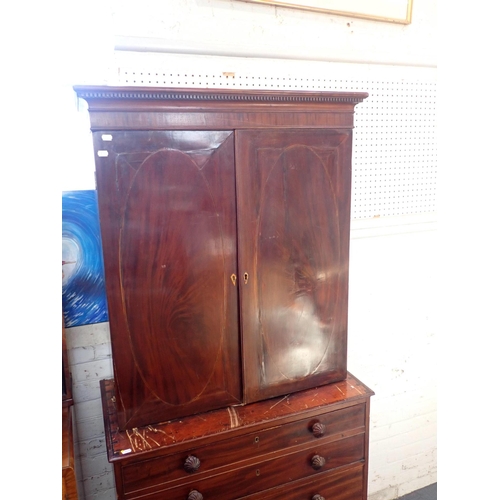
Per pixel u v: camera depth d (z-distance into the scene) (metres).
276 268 1.22
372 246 1.80
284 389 1.32
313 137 1.19
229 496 1.22
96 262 1.44
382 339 1.93
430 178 1.84
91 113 0.98
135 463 1.10
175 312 1.14
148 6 1.31
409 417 2.07
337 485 1.37
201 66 1.41
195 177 1.09
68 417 1.27
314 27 1.52
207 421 1.20
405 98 1.72
